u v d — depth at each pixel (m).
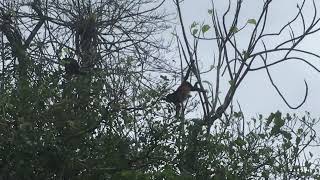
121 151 6.84
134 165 7.09
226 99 8.46
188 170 7.24
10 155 6.54
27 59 7.30
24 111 6.52
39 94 6.62
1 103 6.45
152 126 7.20
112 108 7.02
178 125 7.29
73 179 6.70
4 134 6.54
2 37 9.35
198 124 7.40
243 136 7.73
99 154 6.76
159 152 7.15
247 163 7.55
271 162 7.79
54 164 6.50
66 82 7.04
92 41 10.88
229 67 8.85
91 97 6.95
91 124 6.71
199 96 8.53
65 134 6.62
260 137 7.76
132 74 7.57
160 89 7.36
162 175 6.57
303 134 8.22
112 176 6.50
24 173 6.41
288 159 8.03
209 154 7.32
